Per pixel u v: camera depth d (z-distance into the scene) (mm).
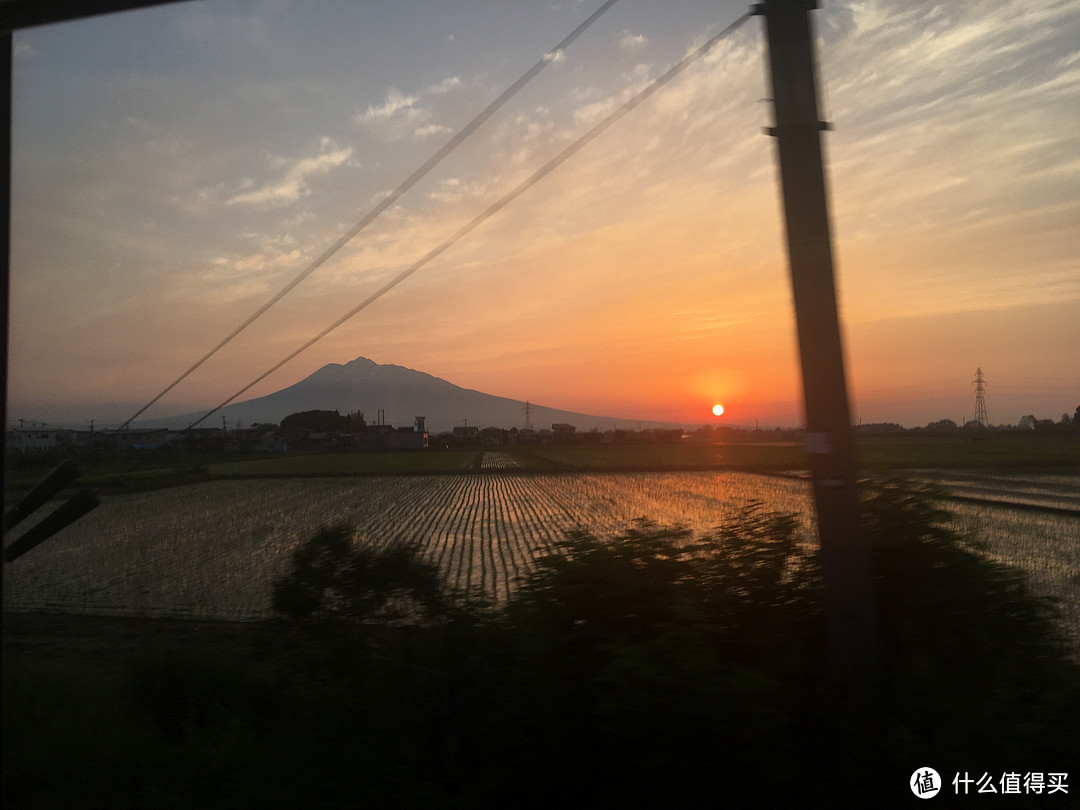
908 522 4656
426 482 40406
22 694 5121
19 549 4156
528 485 36969
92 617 9836
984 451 58375
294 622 5043
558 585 3898
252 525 21094
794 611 4359
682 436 156000
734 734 3180
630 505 25625
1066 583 10992
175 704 5141
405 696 4164
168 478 41219
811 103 4508
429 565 5262
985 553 4918
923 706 3699
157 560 15109
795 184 4477
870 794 3414
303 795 3576
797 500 26703
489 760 3609
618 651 3365
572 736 3391
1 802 3895
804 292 4449
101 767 4105
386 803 3494
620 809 3279
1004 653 4090
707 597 4117
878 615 4340
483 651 4168
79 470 4254
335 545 5168
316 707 4234
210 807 3662
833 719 3645
